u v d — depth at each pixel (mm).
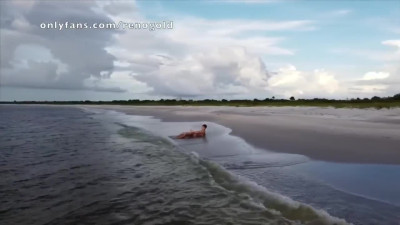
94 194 6688
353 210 5203
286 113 34594
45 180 7832
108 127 23641
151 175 8211
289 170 7945
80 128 22906
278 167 8320
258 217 5262
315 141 12164
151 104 118750
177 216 5430
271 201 5828
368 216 4953
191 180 7664
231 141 13516
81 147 13227
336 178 7043
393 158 8859
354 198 5750
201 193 6621
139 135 17578
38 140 15734
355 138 12555
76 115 46438
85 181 7707
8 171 8797
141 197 6461
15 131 20672
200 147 12383
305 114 31703
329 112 34750
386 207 5293
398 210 5164
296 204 5484
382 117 25609
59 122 30219
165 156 10891
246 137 14273
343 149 10305
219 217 5328
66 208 5867
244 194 6441
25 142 14969
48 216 5484
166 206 5914
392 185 6465
